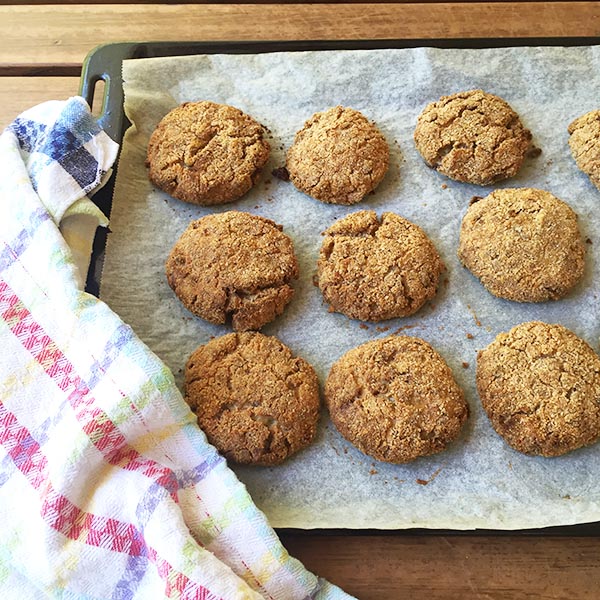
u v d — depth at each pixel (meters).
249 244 0.41
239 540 0.32
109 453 0.33
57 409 0.34
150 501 0.31
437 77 0.46
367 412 0.36
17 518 0.32
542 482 0.36
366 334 0.40
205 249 0.40
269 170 0.45
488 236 0.41
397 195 0.44
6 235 0.38
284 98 0.47
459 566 0.35
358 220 0.42
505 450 0.37
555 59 0.47
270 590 0.32
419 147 0.45
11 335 0.36
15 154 0.40
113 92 0.45
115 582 0.31
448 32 0.50
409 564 0.35
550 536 0.35
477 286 0.41
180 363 0.39
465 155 0.43
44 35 0.50
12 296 0.36
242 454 0.36
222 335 0.40
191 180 0.42
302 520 0.35
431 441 0.36
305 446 0.37
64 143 0.40
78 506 0.32
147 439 0.34
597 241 0.42
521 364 0.37
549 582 0.34
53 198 0.39
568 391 0.37
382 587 0.34
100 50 0.47
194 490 0.33
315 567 0.35
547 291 0.40
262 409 0.36
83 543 0.31
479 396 0.38
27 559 0.31
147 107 0.46
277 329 0.40
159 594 0.30
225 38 0.50
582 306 0.41
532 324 0.39
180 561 0.30
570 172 0.44
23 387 0.35
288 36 0.50
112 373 0.34
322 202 0.44
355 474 0.36
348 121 0.44
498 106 0.45
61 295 0.36
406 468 0.36
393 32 0.50
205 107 0.45
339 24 0.50
